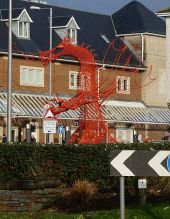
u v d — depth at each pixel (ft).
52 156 77.82
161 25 287.89
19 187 71.15
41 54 126.31
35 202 71.87
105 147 80.12
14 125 228.02
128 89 270.46
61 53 127.03
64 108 122.21
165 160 50.55
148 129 272.92
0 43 235.20
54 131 121.29
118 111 262.47
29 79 240.53
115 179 79.36
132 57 277.85
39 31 255.50
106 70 264.11
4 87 232.94
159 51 283.18
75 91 254.68
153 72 280.10
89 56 125.90
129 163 50.06
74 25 264.11
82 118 124.98
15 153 75.97
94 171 79.10
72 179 78.07
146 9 289.94
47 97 243.60
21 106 230.48
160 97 281.13
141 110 271.90
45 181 73.20
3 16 245.86
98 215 61.87
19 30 246.06
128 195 76.23
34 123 233.96
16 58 237.45
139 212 62.03
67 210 69.72
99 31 279.90
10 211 70.59
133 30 281.95
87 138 123.13
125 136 264.31
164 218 59.82
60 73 250.78
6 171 75.77
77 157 78.74
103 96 131.85
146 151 50.44
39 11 262.26
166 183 79.71
